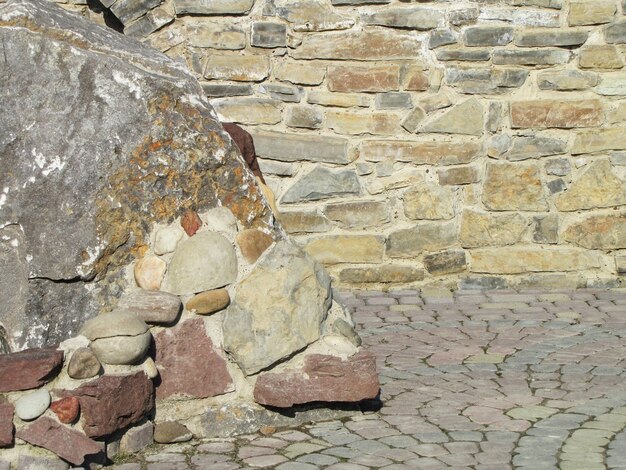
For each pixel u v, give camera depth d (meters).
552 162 7.60
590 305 7.25
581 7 7.53
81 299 5.28
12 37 5.27
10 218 5.22
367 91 7.58
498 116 7.59
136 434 5.28
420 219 7.62
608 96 7.57
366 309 7.23
